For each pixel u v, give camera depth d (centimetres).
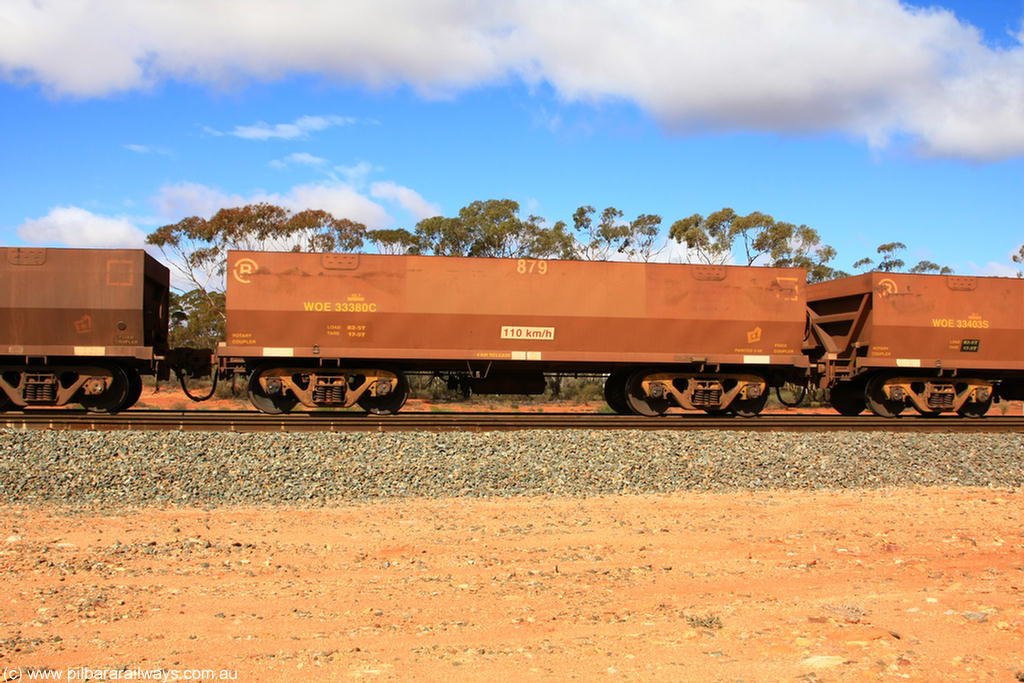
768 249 3700
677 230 3812
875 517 882
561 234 3619
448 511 906
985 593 592
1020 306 1844
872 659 441
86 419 1357
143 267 1568
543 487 1046
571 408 2602
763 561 689
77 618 525
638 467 1145
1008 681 409
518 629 510
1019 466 1262
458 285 1655
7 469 1033
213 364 1725
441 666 441
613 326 1694
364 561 682
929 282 1806
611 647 471
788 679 411
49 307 1539
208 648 471
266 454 1148
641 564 680
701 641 480
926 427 1572
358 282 1633
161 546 719
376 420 1403
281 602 566
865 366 1794
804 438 1382
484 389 1783
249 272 1609
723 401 1755
